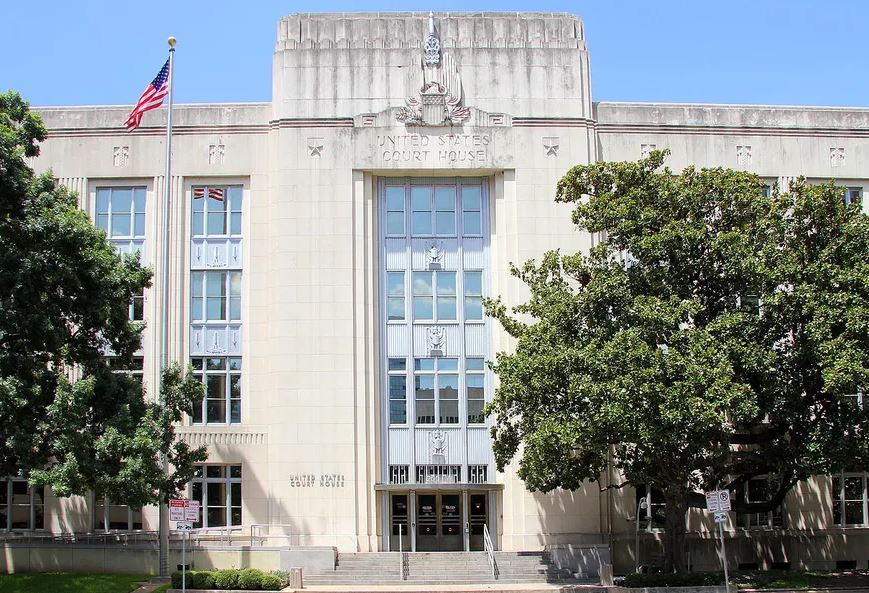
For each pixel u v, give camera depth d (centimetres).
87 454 3150
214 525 4238
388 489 4153
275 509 4150
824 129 4584
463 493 4256
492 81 4425
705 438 3112
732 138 4538
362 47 4444
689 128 4519
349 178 4344
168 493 3544
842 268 3192
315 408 4203
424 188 4450
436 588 3562
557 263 3584
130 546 3925
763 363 3136
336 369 4231
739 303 3506
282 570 3875
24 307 3103
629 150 4484
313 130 4372
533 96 4422
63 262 3159
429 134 4372
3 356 3117
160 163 4456
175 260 4391
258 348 4347
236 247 4431
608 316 3331
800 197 3291
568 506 4153
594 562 3934
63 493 3056
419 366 4341
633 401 3038
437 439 4284
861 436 3142
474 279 4409
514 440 3606
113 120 4475
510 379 3362
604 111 4500
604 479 4209
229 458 4250
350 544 4109
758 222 3309
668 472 3344
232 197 4472
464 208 4444
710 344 3112
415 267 4400
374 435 4241
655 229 3353
